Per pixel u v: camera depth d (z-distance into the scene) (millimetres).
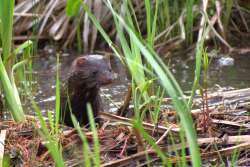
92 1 16547
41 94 12812
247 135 8305
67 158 8195
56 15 16953
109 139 8539
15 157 8227
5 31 10023
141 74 8781
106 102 12039
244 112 9938
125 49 8977
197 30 16297
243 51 15555
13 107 9461
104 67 10062
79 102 10203
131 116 10047
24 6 16734
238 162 7918
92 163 7801
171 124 8914
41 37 16812
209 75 13969
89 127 9898
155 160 7852
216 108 10078
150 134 8602
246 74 13984
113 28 16422
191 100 8797
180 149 8062
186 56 15477
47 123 9727
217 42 15961
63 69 14875
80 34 16781
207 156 7996
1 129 9055
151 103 9555
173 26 15820
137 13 16406
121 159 7773
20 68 10922
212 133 8688
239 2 16922
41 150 8344
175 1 16156
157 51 15867
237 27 16688
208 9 16359
